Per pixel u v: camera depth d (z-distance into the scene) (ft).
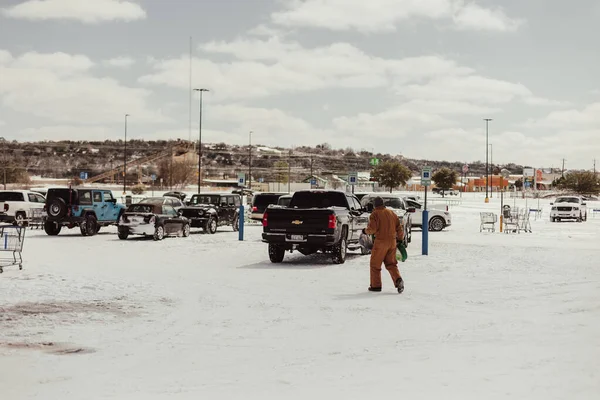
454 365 24.75
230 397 20.63
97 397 20.66
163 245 83.87
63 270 55.52
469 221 162.61
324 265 62.28
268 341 29.53
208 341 29.55
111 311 37.06
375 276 45.24
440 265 61.77
